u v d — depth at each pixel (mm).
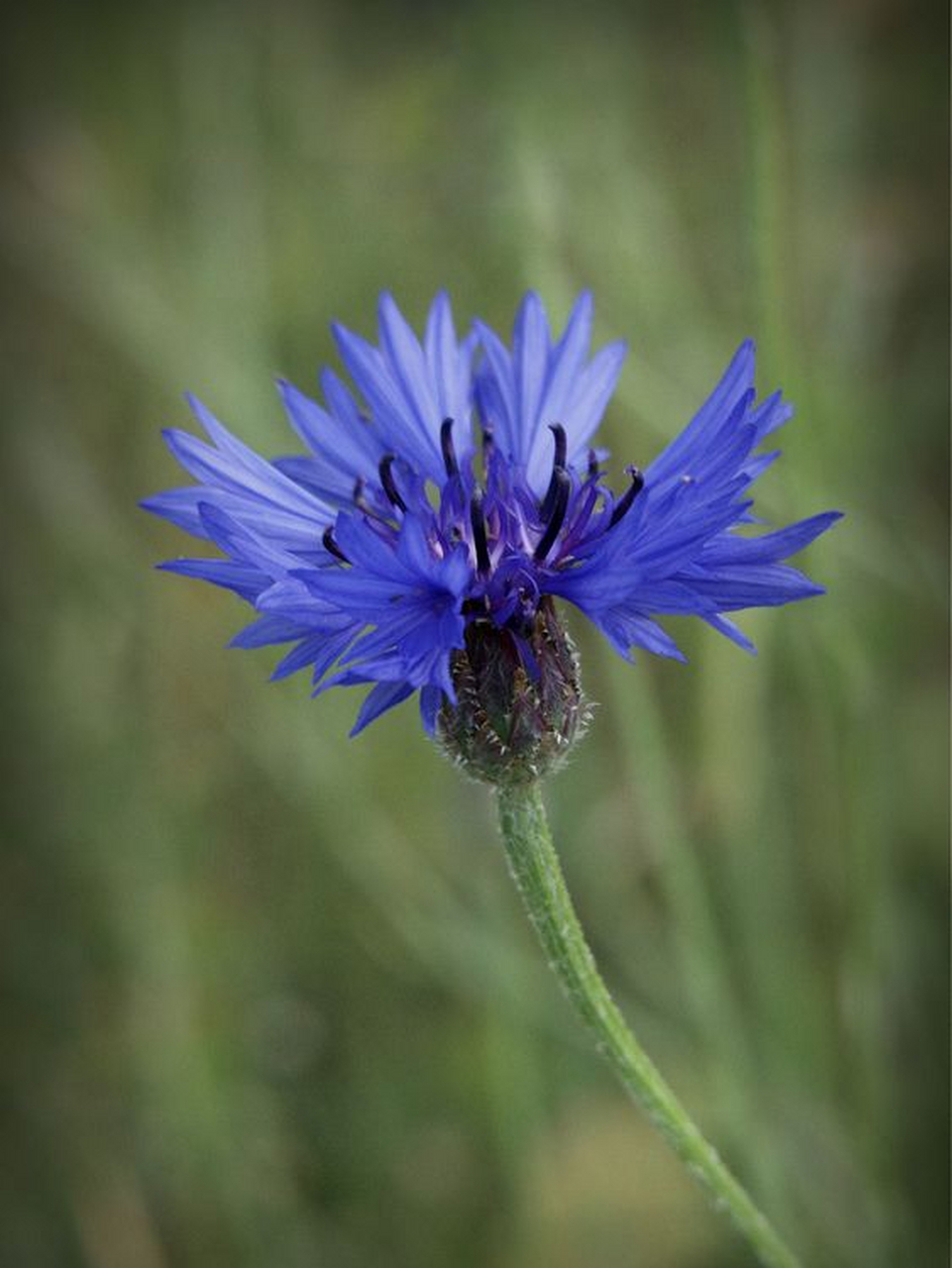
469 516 145
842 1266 196
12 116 248
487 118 227
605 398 153
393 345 152
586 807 210
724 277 229
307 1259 206
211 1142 209
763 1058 201
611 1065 147
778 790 207
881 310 224
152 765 225
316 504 145
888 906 200
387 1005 217
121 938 219
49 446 228
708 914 188
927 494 224
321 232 238
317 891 220
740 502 130
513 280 225
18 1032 223
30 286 243
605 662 189
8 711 229
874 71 229
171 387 228
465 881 216
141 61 252
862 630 208
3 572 236
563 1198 198
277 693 216
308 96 245
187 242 234
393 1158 212
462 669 142
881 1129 195
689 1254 196
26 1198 217
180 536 230
